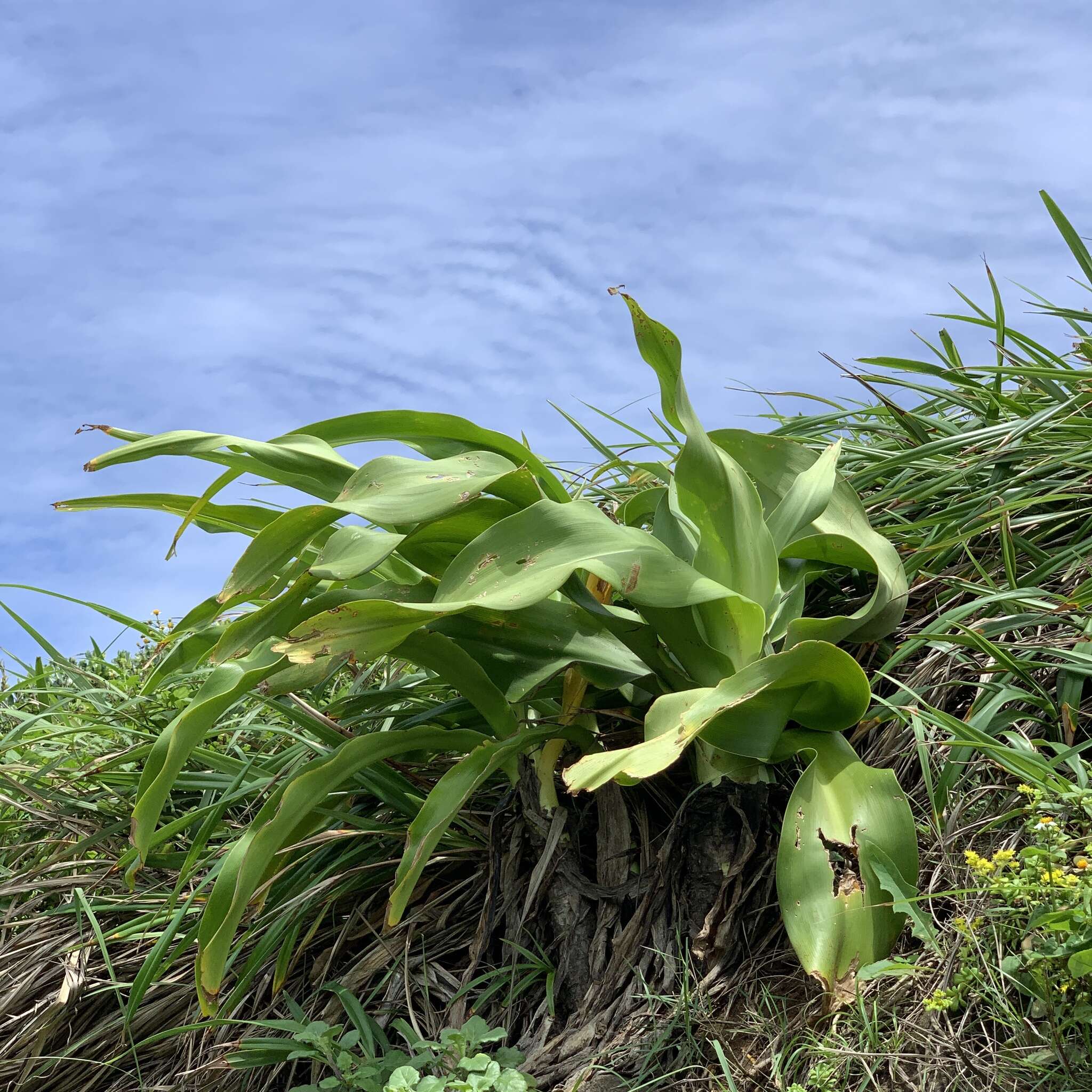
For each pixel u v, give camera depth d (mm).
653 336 1268
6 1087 1462
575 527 1249
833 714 1271
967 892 1148
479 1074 1232
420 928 1488
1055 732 1344
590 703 1441
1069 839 1085
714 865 1316
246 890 1237
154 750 1287
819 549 1453
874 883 1176
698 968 1293
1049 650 1350
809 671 1207
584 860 1417
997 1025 1125
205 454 1340
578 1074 1246
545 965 1362
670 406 1307
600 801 1385
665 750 1123
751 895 1322
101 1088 1489
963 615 1405
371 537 1253
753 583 1311
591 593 1332
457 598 1200
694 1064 1227
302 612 1347
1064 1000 1061
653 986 1298
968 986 1116
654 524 1469
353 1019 1367
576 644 1358
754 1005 1258
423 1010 1410
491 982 1401
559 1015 1343
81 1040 1489
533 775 1388
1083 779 1204
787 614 1412
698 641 1301
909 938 1216
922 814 1330
